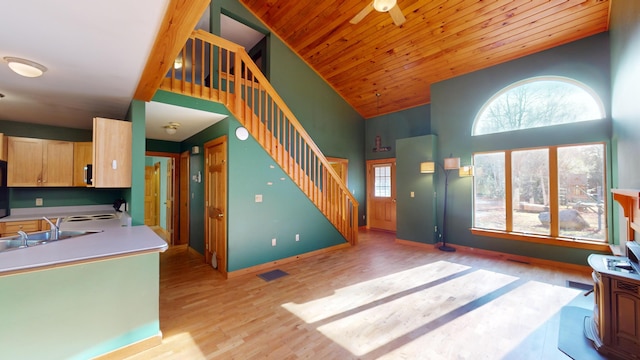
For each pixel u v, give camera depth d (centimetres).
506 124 465
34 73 206
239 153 374
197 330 234
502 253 461
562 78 408
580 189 392
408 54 503
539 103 432
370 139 762
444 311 267
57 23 154
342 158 701
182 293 311
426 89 587
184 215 560
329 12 474
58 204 383
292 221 439
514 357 198
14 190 354
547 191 420
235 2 499
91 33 166
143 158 290
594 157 381
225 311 268
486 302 286
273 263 410
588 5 345
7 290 162
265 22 542
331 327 239
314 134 632
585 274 368
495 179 475
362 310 270
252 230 388
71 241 214
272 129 414
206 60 564
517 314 259
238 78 373
